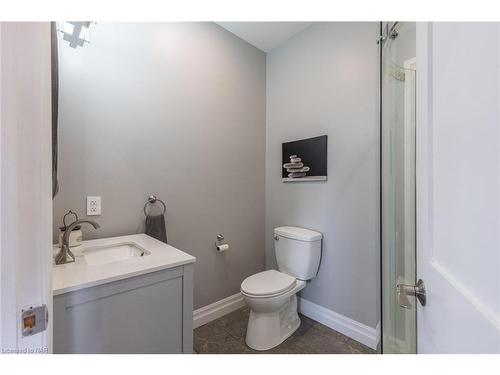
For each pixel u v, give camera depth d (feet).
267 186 7.88
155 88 5.45
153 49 5.42
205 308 6.42
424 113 2.09
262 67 7.80
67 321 2.65
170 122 5.71
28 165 1.67
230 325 6.26
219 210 6.73
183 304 3.57
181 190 5.94
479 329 1.26
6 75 1.56
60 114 4.25
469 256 1.40
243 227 7.31
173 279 3.47
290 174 7.09
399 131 3.40
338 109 6.00
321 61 6.38
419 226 2.23
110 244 4.33
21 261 1.65
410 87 3.09
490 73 1.21
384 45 3.81
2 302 1.56
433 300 1.88
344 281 5.89
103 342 2.89
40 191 1.74
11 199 1.59
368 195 5.44
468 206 1.43
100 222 4.72
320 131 6.40
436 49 1.88
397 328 3.52
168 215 5.72
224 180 6.83
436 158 1.89
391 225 3.70
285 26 6.66
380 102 3.99
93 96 4.61
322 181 6.35
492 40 1.20
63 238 3.42
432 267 1.91
